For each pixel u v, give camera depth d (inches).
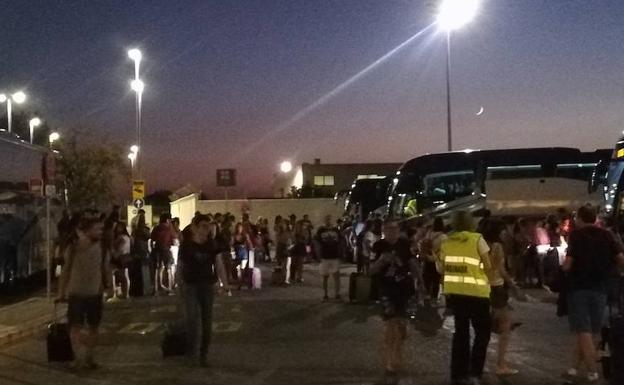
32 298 796.6
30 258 950.4
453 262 403.2
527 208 1090.7
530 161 1138.7
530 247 878.4
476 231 443.8
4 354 520.7
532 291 845.8
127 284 840.9
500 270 426.9
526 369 445.4
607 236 398.9
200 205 1937.7
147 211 1708.9
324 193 2940.5
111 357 501.7
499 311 428.1
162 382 426.6
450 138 1238.9
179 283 475.8
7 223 859.4
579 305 399.2
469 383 402.3
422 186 1167.0
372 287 620.7
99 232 463.8
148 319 675.4
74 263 459.2
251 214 1961.1
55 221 1074.1
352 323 629.3
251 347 528.7
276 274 989.2
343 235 1390.3
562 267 414.0
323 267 788.0
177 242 905.5
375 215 1183.6
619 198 662.5
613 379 366.6
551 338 547.5
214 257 471.2
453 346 403.5
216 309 728.3
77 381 432.8
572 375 414.6
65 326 475.2
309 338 561.9
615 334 364.8
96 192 2532.0
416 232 791.1
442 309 699.4
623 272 412.2
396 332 443.2
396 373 440.8
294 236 1029.2
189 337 469.1
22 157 925.8
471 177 1152.2
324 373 444.1
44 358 502.6
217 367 463.8
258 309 727.1
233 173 1384.1
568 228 850.8
